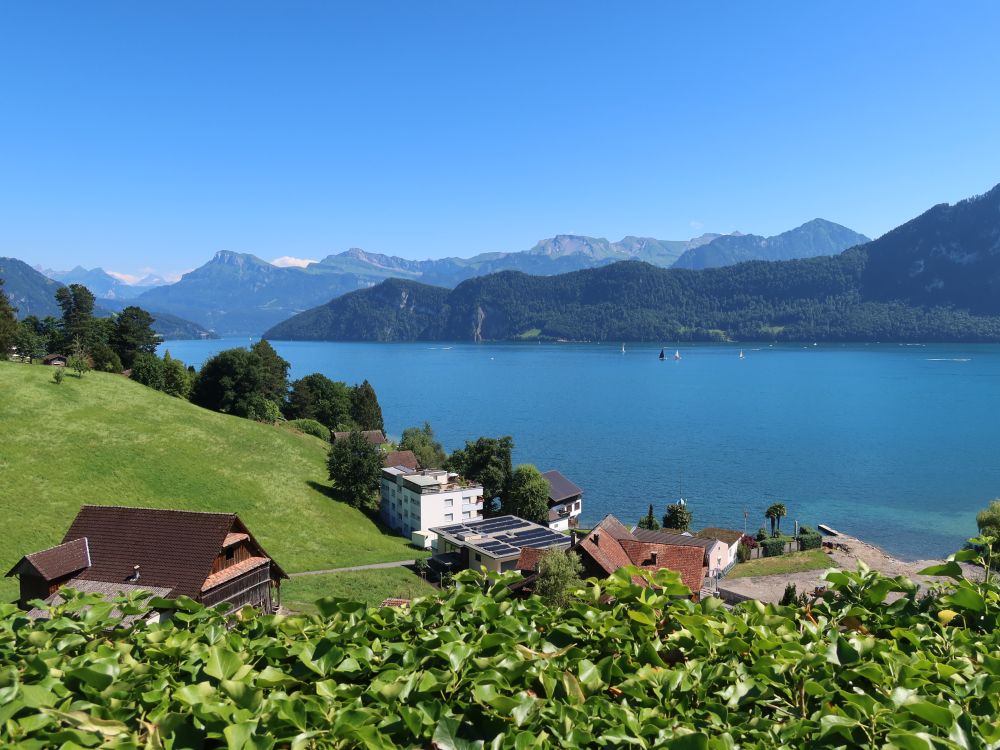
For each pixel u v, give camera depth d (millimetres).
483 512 84375
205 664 5133
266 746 3871
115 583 31094
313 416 128000
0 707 4152
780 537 72188
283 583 53656
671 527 74250
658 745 3984
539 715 4309
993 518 63219
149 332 140750
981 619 5980
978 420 155625
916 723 4113
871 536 78375
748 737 4336
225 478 79500
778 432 143500
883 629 6027
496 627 5812
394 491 82812
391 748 3859
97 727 4133
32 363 111812
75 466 72188
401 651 5285
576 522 84812
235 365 114938
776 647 5320
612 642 5570
